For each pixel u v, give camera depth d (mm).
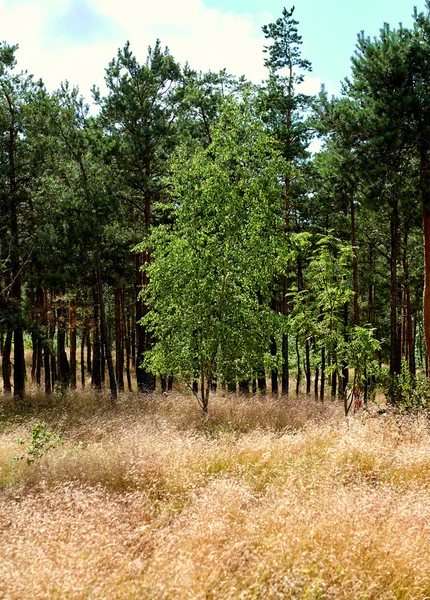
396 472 7734
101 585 4219
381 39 15133
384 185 15641
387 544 4980
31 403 18359
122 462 7914
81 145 19234
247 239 14055
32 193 19000
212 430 12695
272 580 4430
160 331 14398
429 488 7148
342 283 13453
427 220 15352
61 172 20000
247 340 13477
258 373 14453
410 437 10008
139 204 22906
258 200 13844
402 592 4492
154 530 5730
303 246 14438
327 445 9469
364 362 12734
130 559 4953
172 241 14109
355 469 7980
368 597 4363
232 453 8914
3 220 19016
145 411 16109
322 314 13719
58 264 19062
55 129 19188
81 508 6152
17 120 18719
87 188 19203
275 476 7891
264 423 13523
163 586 4145
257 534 5355
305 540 5055
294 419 14109
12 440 10781
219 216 13656
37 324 18953
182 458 8164
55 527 5457
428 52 14398
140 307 23156
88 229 18938
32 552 4766
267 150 14172
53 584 4227
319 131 19422
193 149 19016
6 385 20250
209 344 13445
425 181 14984
